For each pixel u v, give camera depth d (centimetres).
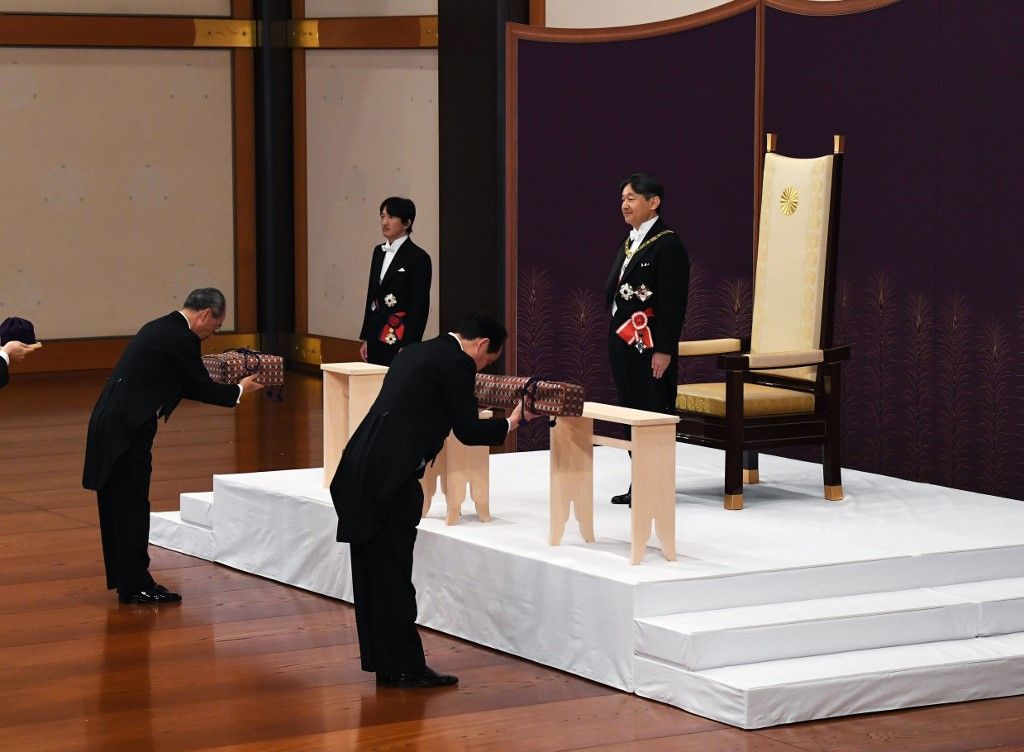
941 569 705
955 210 884
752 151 987
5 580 831
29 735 590
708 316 1023
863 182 934
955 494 862
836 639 643
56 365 1700
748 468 891
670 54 1019
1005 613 678
